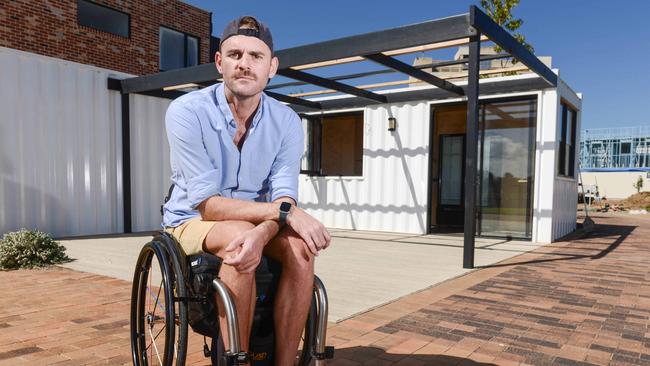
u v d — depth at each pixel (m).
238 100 1.77
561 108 8.71
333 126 10.92
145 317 2.11
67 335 2.79
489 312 3.43
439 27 5.29
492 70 7.82
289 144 1.95
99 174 8.24
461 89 8.33
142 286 2.07
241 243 1.51
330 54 6.08
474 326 3.09
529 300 3.80
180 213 1.87
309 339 1.78
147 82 8.14
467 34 5.12
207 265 1.67
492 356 2.56
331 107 10.33
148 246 1.84
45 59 7.45
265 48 1.74
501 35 5.53
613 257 6.19
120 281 4.33
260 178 1.92
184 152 1.73
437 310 3.48
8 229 7.06
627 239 8.48
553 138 7.81
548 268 5.31
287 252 1.64
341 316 3.27
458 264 5.56
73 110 7.84
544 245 7.53
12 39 8.54
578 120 10.05
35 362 2.36
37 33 8.92
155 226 9.19
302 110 10.80
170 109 1.77
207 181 1.72
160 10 11.44
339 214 10.30
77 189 7.93
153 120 9.16
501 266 5.45
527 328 3.05
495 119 8.52
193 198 1.71
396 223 9.48
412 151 9.26
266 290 1.71
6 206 7.04
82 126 7.98
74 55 9.55
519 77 8.02
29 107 7.27
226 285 1.53
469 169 5.28
